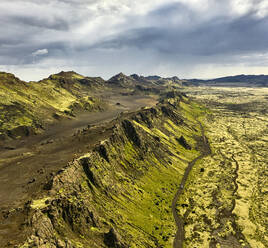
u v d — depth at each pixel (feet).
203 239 434.71
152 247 387.34
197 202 576.20
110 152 587.27
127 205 466.29
